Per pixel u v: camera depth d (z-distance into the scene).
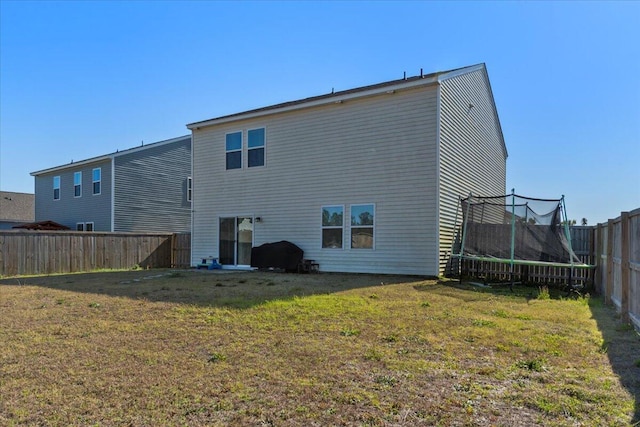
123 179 21.66
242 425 2.56
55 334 4.89
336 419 2.63
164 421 2.62
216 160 15.70
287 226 13.98
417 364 3.69
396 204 12.05
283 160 14.13
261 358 3.89
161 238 17.77
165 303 6.96
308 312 6.11
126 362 3.81
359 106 12.71
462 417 2.64
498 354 4.02
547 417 2.63
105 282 10.53
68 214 24.31
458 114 13.06
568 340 4.54
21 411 2.77
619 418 2.60
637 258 5.18
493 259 10.20
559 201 10.03
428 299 7.46
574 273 9.96
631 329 5.10
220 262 15.45
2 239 13.14
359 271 12.56
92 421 2.63
